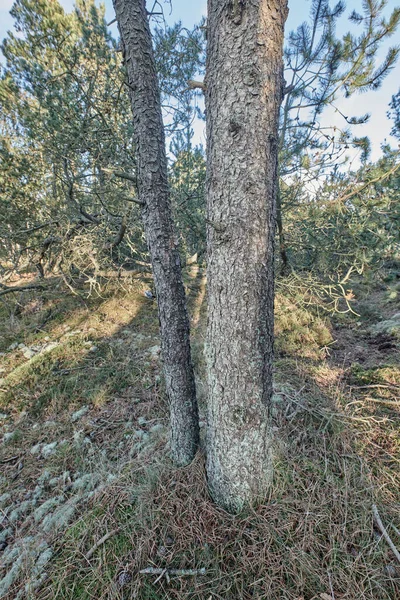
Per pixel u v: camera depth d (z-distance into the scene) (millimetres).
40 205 4379
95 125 3643
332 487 1682
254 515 1525
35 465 2289
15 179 4004
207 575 1357
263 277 1307
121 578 1387
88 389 3072
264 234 1270
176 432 1868
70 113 3432
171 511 1611
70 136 3445
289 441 2033
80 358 3641
